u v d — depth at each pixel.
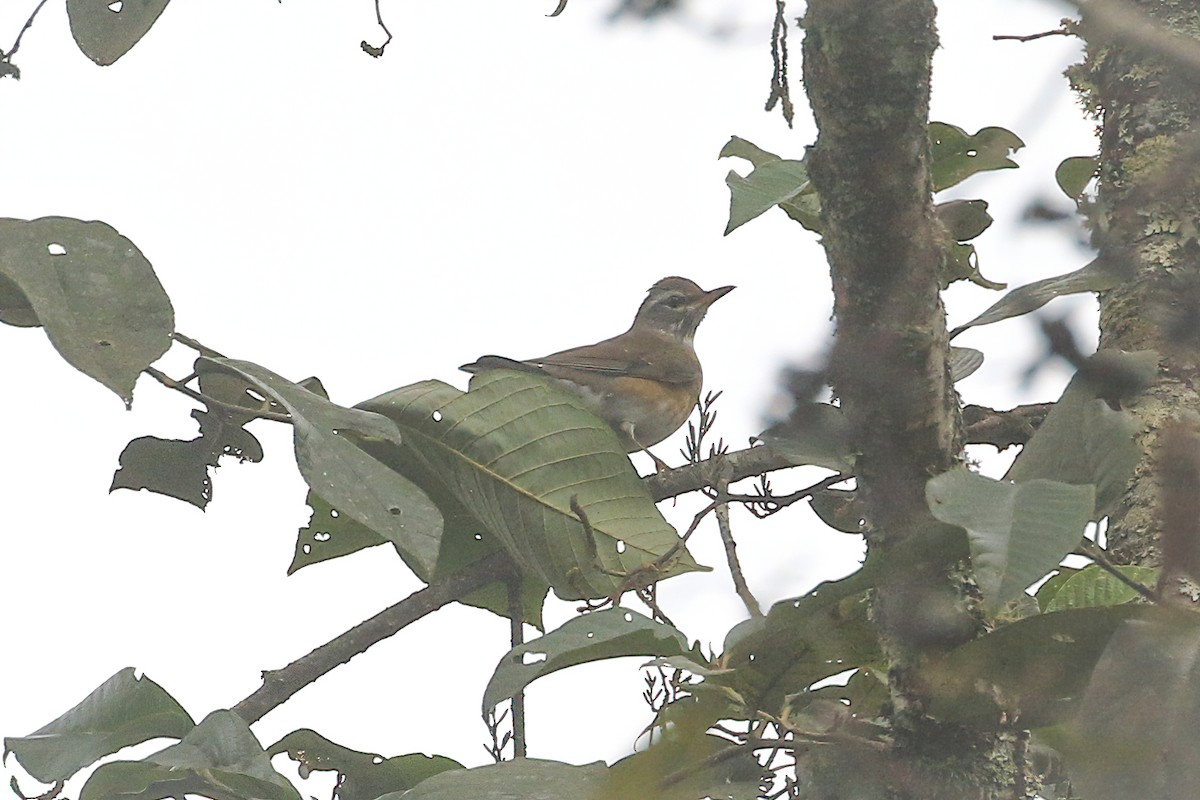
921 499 5.71
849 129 5.64
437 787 5.82
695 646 5.84
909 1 5.50
